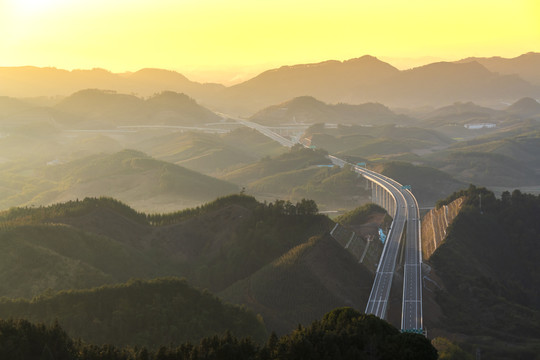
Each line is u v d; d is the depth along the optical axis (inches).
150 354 6343.5
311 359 5895.7
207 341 6407.5
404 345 6122.1
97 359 6176.2
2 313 7519.7
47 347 6028.5
